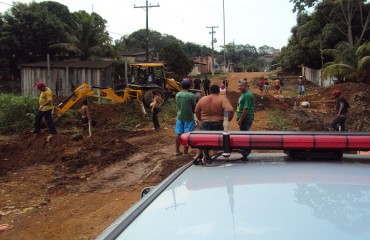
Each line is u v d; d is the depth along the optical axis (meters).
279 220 1.64
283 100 28.09
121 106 19.73
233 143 2.67
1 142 12.16
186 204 1.94
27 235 6.36
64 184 9.07
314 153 2.67
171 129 16.47
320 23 43.91
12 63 39.31
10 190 8.74
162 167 9.72
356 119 19.91
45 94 13.09
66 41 40.47
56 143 11.41
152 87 21.47
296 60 47.16
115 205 7.54
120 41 81.19
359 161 2.59
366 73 31.88
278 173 2.30
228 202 1.88
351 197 1.85
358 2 38.84
